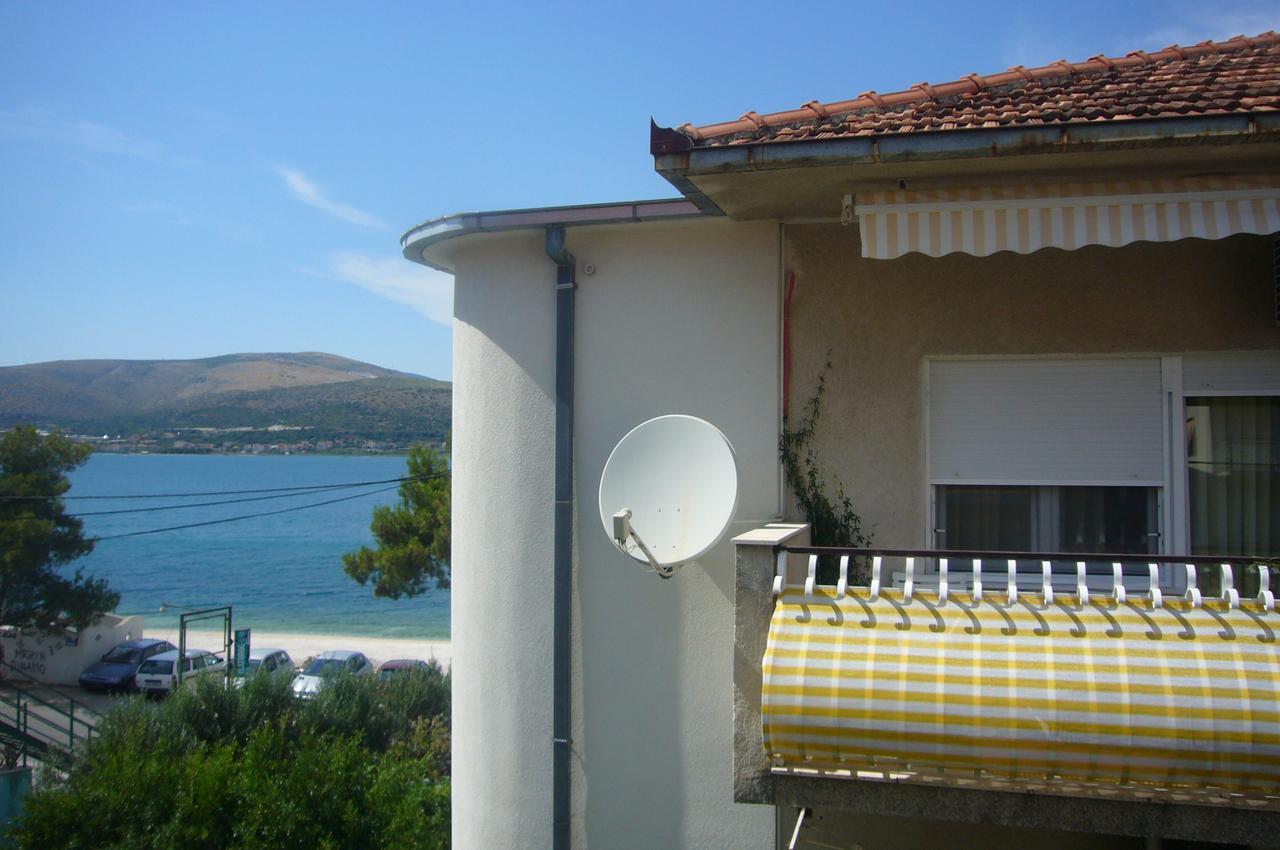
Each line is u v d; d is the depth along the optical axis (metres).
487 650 8.36
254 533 133.00
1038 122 5.79
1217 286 7.04
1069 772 5.13
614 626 7.95
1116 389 7.25
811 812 7.27
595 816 7.89
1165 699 5.06
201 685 22.62
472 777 8.41
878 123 6.26
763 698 5.46
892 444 7.51
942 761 5.25
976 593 5.53
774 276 7.78
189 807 13.39
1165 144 5.68
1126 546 7.22
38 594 45.00
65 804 13.74
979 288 7.40
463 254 8.76
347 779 13.95
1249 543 7.02
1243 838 5.15
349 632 67.75
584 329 8.18
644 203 7.77
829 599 5.69
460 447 8.77
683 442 7.14
